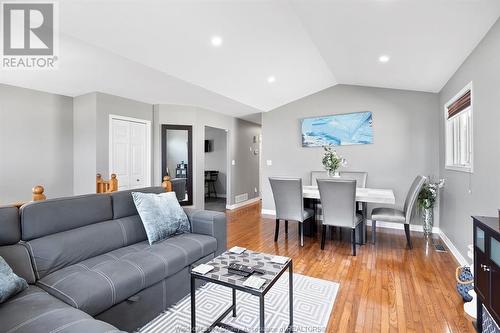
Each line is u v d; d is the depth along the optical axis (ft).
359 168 15.47
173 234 8.11
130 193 8.23
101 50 8.62
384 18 7.49
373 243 11.84
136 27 7.72
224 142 26.81
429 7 6.56
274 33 9.21
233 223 15.92
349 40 9.46
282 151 17.97
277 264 5.77
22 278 4.85
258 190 25.43
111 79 11.42
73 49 8.54
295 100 17.46
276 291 7.58
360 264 9.52
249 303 6.96
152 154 16.65
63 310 4.11
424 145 13.91
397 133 14.53
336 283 8.05
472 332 5.77
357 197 10.96
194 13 7.57
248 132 23.47
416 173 14.10
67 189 14.15
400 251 10.88
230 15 7.91
